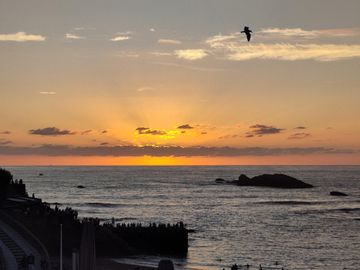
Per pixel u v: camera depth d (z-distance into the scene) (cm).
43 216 9019
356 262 10731
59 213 9688
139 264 9444
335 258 11094
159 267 4197
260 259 10869
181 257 10856
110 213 19025
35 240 7538
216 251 11619
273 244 12675
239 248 12062
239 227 15662
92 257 4916
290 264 10431
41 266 6456
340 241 13225
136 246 11019
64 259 7600
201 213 19500
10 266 6431
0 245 7312
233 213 19600
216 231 14738
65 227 8856
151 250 11062
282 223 16712
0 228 8188
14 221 8225
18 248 7225
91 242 4934
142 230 11206
